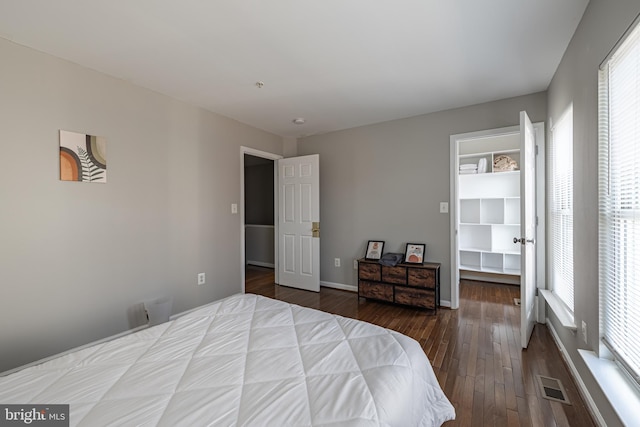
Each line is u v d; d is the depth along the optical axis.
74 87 2.27
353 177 4.09
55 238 2.17
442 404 1.28
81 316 2.30
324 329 1.46
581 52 1.80
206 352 1.25
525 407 1.69
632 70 1.30
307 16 1.75
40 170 2.09
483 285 4.38
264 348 1.28
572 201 2.04
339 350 1.25
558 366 2.11
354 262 4.12
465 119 3.29
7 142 1.95
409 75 2.54
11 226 1.97
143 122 2.72
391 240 3.80
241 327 1.51
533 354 2.28
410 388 1.07
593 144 1.64
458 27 1.87
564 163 2.32
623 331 1.39
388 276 3.49
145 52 2.14
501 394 1.81
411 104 3.22
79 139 2.29
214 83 2.67
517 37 1.98
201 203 3.26
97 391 0.99
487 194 4.67
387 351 1.24
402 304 3.42
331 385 1.01
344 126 4.04
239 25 1.83
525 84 2.73
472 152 4.81
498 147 4.61
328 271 4.37
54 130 2.16
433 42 2.04
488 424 1.56
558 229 2.52
